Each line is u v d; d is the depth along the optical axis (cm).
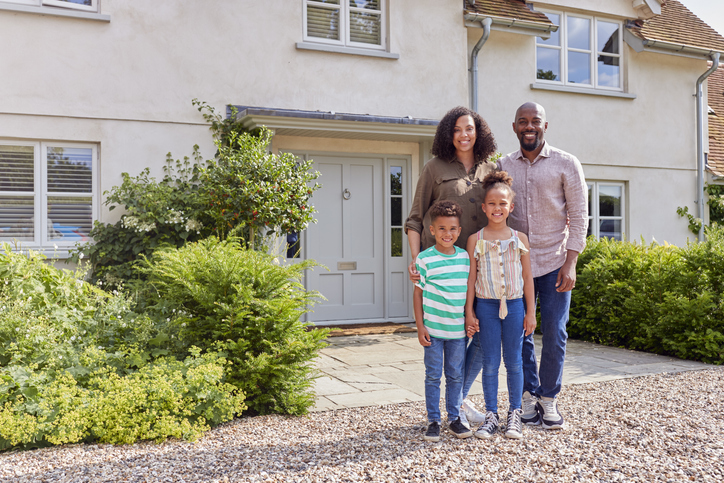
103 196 688
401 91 831
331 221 831
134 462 313
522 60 950
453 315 346
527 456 319
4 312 403
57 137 671
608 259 752
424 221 375
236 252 453
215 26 738
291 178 692
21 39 656
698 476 293
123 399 353
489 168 386
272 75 764
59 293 454
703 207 1112
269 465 306
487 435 346
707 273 638
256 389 409
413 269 357
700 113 1100
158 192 676
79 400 354
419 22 844
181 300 436
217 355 405
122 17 696
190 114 725
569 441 345
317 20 804
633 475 295
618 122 1035
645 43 1018
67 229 688
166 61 716
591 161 1010
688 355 622
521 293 352
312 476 291
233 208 668
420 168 862
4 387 350
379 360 612
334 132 769
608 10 1024
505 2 938
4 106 648
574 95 997
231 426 383
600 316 741
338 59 798
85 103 681
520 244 349
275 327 418
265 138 727
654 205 1067
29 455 326
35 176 674
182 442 350
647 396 457
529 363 382
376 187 857
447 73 859
